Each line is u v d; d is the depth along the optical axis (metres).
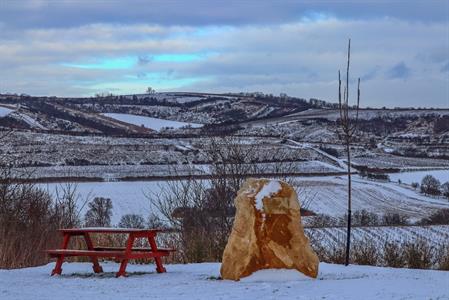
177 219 17.28
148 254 11.27
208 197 17.31
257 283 9.70
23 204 17.84
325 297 8.11
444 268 13.24
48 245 15.85
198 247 14.59
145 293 8.80
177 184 17.94
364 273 11.06
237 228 10.37
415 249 13.63
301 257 10.21
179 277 10.74
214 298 8.23
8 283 10.08
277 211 10.20
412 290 8.68
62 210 18.92
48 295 8.73
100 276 11.07
